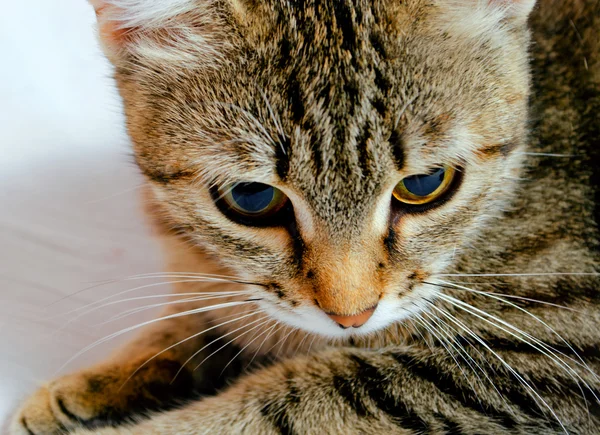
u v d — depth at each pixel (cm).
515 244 34
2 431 35
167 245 37
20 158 44
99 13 32
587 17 36
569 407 33
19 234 41
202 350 37
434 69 30
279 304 33
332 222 31
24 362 36
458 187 32
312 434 32
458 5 31
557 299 34
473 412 33
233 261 33
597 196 34
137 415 35
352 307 31
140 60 32
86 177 44
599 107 35
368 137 30
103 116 46
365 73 30
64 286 39
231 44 31
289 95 30
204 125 31
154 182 33
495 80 32
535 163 34
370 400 33
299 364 34
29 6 50
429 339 34
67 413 35
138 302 39
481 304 34
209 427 33
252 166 31
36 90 47
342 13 31
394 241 32
